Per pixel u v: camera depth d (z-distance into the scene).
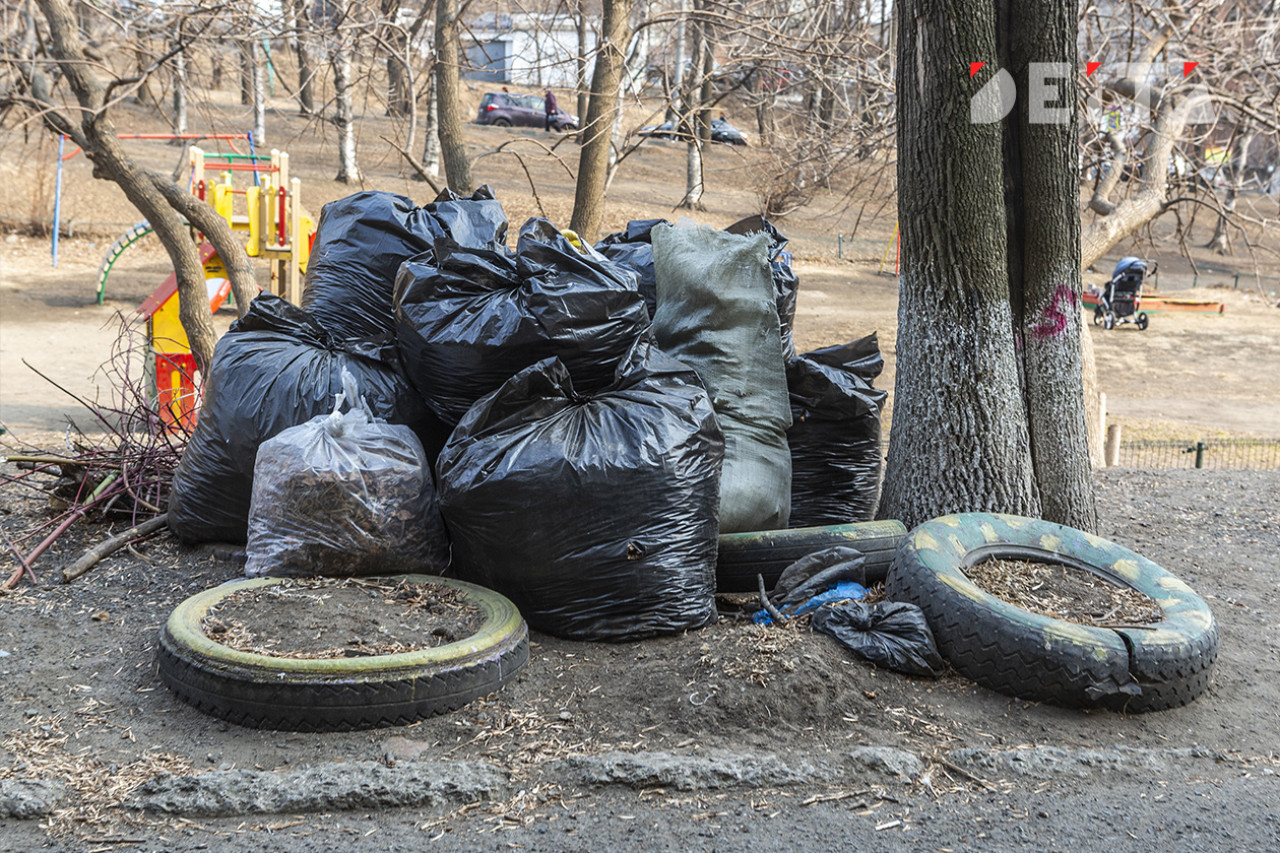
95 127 8.23
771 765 3.23
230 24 8.66
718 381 5.02
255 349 4.80
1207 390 18.72
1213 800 3.25
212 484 4.78
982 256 4.92
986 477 4.98
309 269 5.55
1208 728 3.80
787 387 5.42
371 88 9.75
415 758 3.23
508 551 4.05
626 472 4.01
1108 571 4.58
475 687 3.54
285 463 4.18
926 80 4.84
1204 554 6.32
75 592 4.52
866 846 2.89
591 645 4.08
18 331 16.44
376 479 4.20
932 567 4.17
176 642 3.54
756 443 5.02
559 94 36.97
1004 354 5.00
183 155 11.96
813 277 26.08
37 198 23.64
